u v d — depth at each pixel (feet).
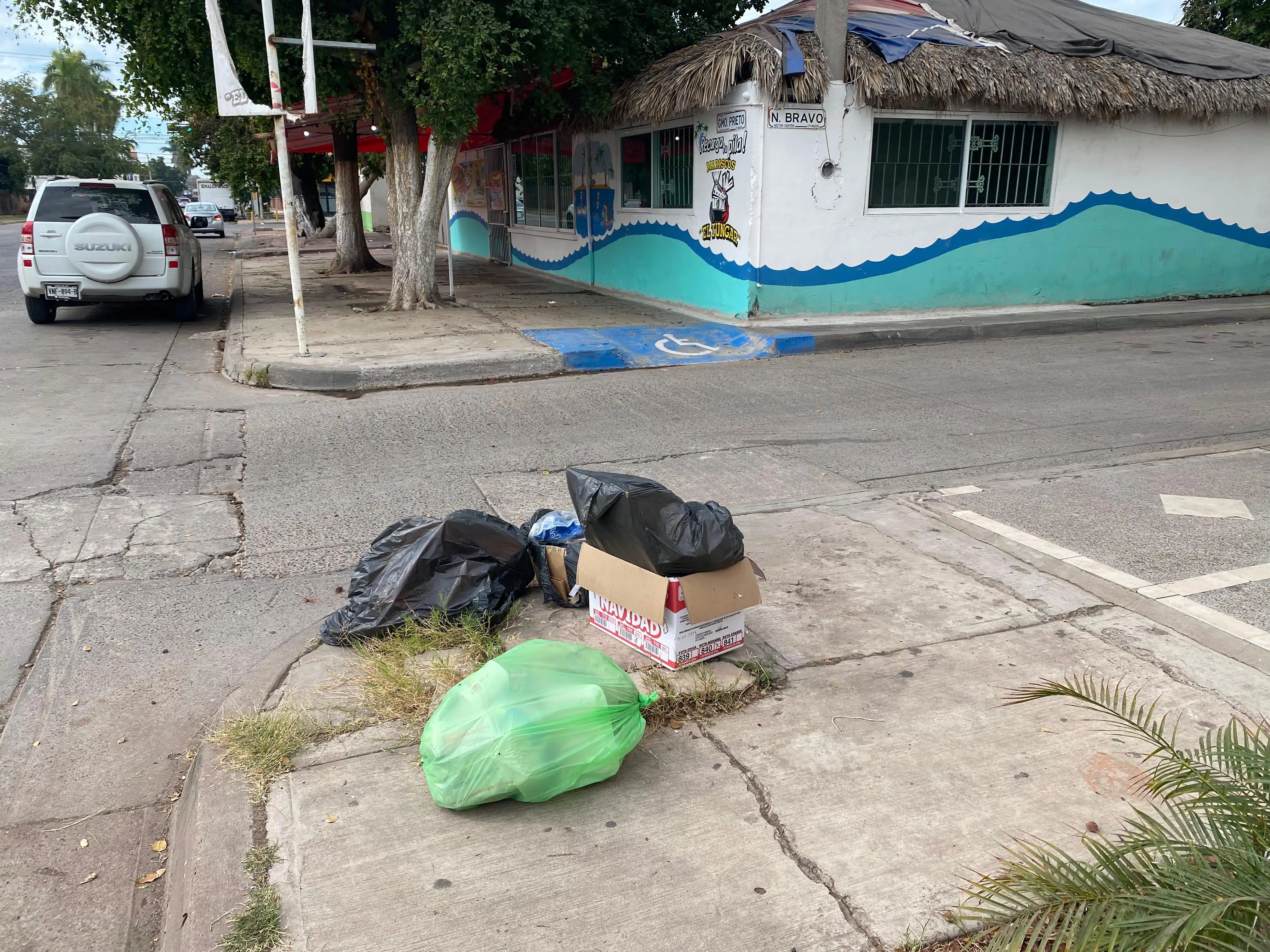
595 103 40.47
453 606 12.62
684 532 11.16
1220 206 45.55
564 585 13.37
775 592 13.89
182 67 36.22
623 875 8.16
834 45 35.81
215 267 71.82
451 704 9.26
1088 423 24.20
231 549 16.38
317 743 10.20
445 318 40.04
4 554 16.10
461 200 82.12
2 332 40.06
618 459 21.45
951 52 37.27
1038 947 5.73
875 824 8.76
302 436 23.62
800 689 11.16
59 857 9.21
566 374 31.63
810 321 38.58
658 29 42.88
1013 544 15.69
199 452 22.22
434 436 23.62
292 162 89.76
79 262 39.17
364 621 12.61
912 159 38.99
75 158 257.55
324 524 17.51
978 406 26.32
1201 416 24.82
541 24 33.35
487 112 55.31
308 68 28.43
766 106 35.73
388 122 41.91
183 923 7.86
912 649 12.10
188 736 11.09
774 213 37.14
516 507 18.22
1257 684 11.03
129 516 17.90
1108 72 39.29
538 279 58.44
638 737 9.51
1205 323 42.01
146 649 12.98
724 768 9.68
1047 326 38.93
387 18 37.35
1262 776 6.17
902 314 40.55
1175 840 6.18
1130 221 43.91
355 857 8.41
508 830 8.75
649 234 45.09
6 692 11.94
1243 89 41.73
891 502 18.17
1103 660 11.72
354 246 62.80
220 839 8.66
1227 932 5.15
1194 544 15.56
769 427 24.29
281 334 36.29
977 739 10.10
